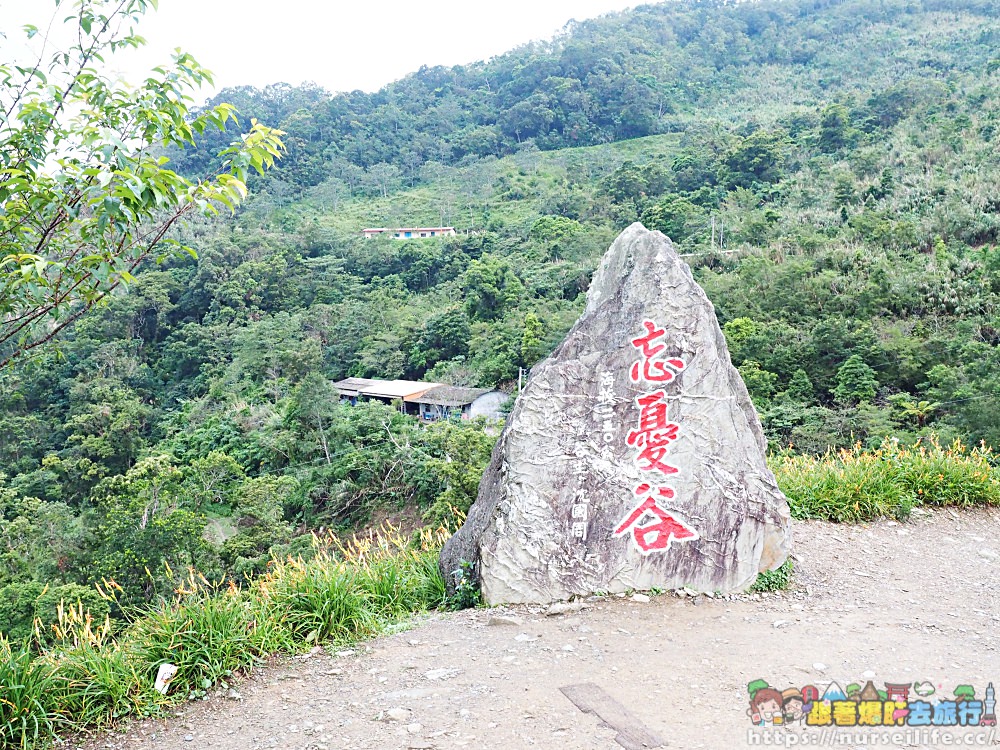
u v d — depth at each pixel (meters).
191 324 38.62
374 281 46.47
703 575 5.00
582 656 4.00
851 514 7.05
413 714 3.40
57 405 33.00
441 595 5.11
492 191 63.56
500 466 5.15
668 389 5.06
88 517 16.97
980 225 29.42
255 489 19.95
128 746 3.36
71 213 3.62
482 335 34.31
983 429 15.81
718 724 3.27
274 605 4.47
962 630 4.58
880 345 22.27
